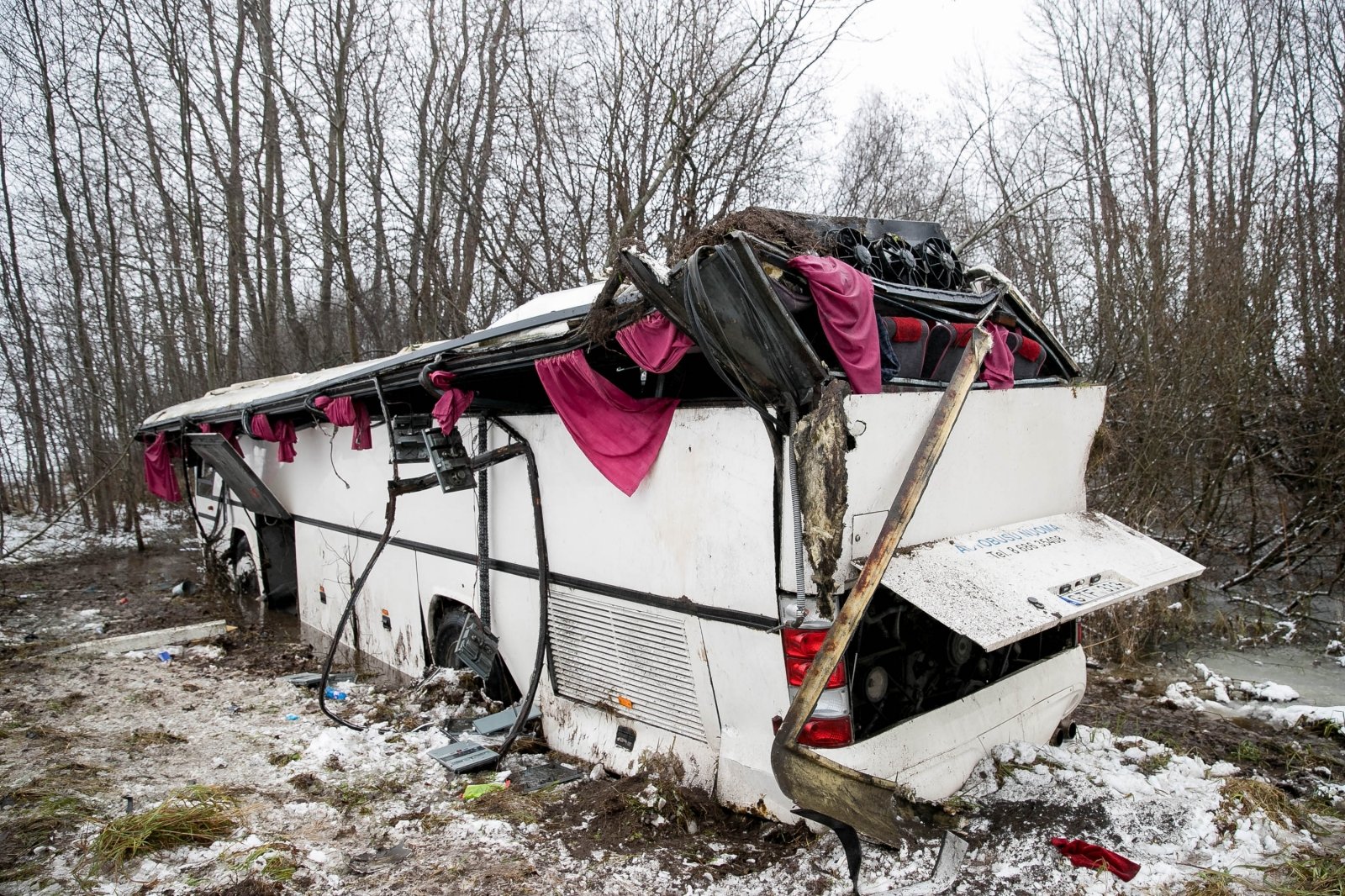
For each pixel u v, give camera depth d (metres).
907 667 3.70
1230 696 6.30
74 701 6.34
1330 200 10.90
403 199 13.06
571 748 4.74
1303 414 9.07
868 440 3.27
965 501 3.80
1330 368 9.05
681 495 3.86
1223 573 9.38
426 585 6.17
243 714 5.99
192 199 16.64
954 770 3.71
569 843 3.80
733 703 3.75
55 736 5.44
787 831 3.62
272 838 3.93
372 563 5.65
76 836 3.96
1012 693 4.17
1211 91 13.11
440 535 5.95
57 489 19.73
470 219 13.45
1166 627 7.62
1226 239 10.15
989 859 3.26
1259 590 8.92
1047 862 3.19
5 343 17.25
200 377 19.81
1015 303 4.61
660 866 3.56
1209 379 9.11
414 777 4.65
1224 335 9.13
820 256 3.53
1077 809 3.57
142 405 19.66
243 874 3.55
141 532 15.98
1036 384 4.63
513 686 5.45
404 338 16.30
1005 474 4.04
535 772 4.58
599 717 4.59
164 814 3.99
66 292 17.86
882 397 3.31
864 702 3.51
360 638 7.23
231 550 10.30
